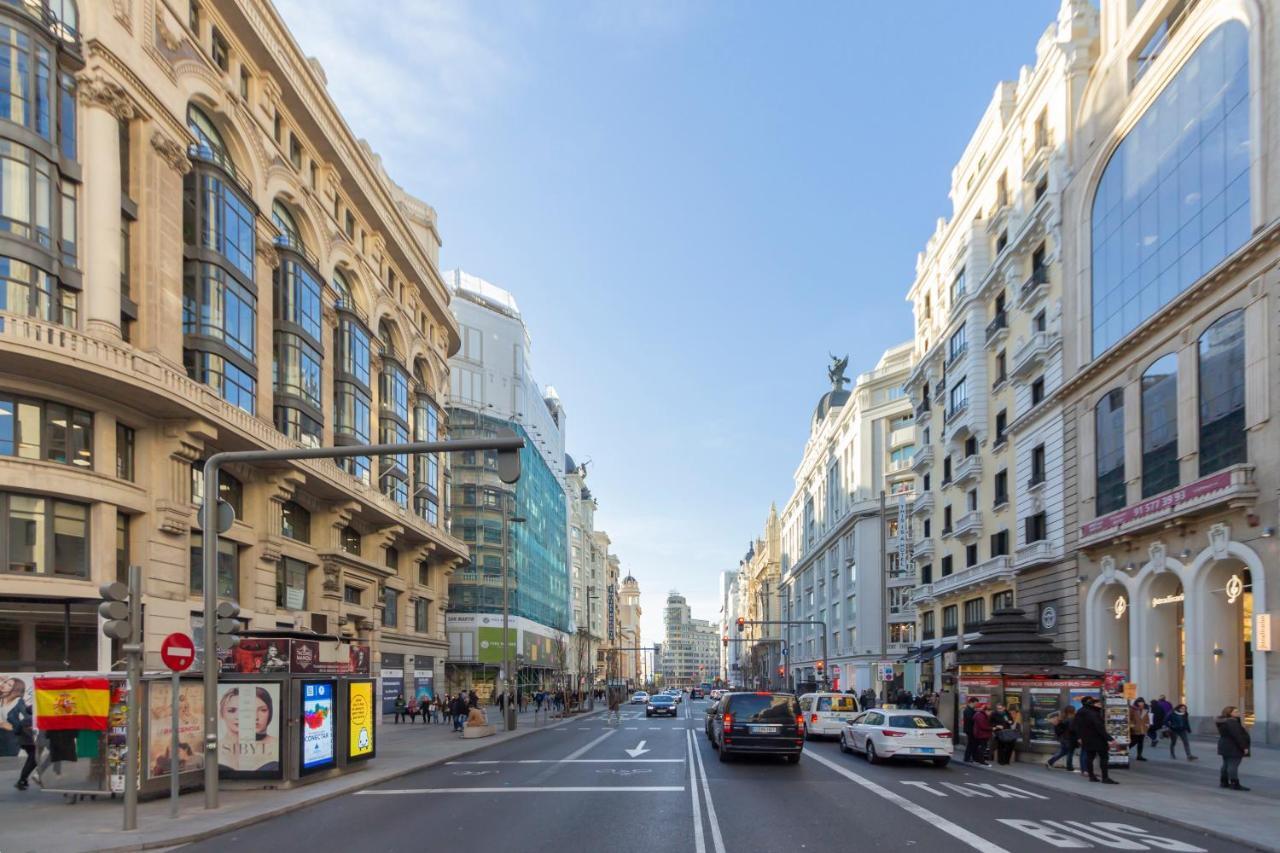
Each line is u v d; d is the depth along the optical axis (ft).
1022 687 73.82
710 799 50.49
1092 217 113.60
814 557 321.32
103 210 80.48
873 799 50.55
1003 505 140.46
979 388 150.41
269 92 115.96
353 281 145.38
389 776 62.59
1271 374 78.38
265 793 52.75
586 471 466.29
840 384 348.79
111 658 79.46
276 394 114.01
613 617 564.71
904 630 232.53
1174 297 92.68
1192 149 91.61
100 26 81.05
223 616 48.19
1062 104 122.01
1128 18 109.09
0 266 71.46
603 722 154.10
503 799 51.37
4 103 72.74
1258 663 78.54
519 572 249.34
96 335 78.07
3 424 73.41
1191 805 47.32
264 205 112.78
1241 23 83.87
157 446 86.63
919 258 191.83
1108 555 107.65
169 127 90.43
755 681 467.93
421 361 184.24
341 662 73.46
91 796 50.03
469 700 121.49
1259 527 79.56
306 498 122.72
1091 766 58.59
